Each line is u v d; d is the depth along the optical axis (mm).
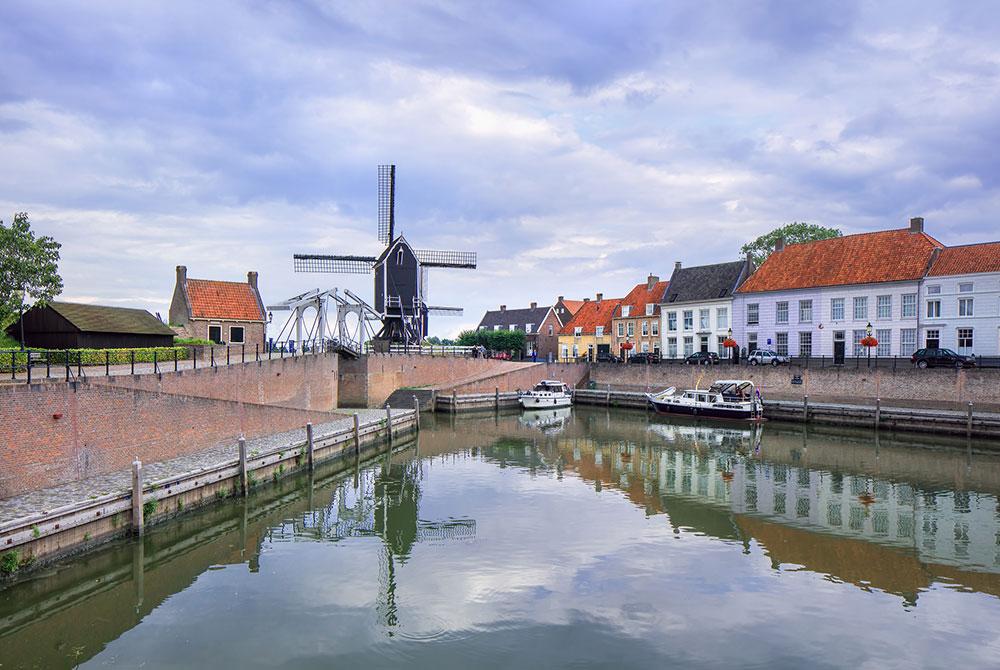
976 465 28750
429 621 13055
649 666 11406
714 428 41188
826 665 11508
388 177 58781
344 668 11328
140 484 16312
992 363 40031
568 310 85188
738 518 20188
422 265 59656
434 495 23125
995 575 15562
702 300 60281
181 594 14438
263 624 12969
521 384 55750
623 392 54219
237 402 25453
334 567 16000
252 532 18969
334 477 26219
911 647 12117
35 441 16844
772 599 14117
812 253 52781
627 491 23734
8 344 28453
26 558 13719
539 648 12008
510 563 16156
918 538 18297
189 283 46969
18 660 11688
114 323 31625
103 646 12133
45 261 27469
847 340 48500
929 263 44969
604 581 15031
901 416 37656
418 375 50562
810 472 27281
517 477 26219
